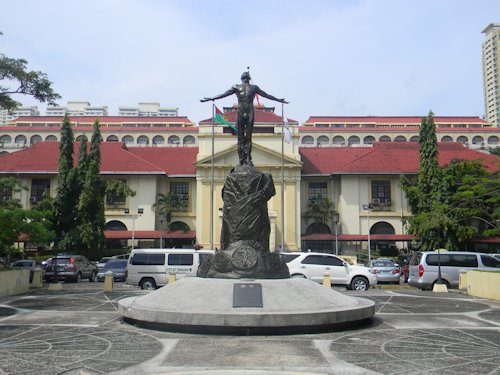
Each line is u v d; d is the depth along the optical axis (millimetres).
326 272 24406
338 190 55906
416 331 11844
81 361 8812
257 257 13953
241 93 16281
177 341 10414
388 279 30875
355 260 41281
